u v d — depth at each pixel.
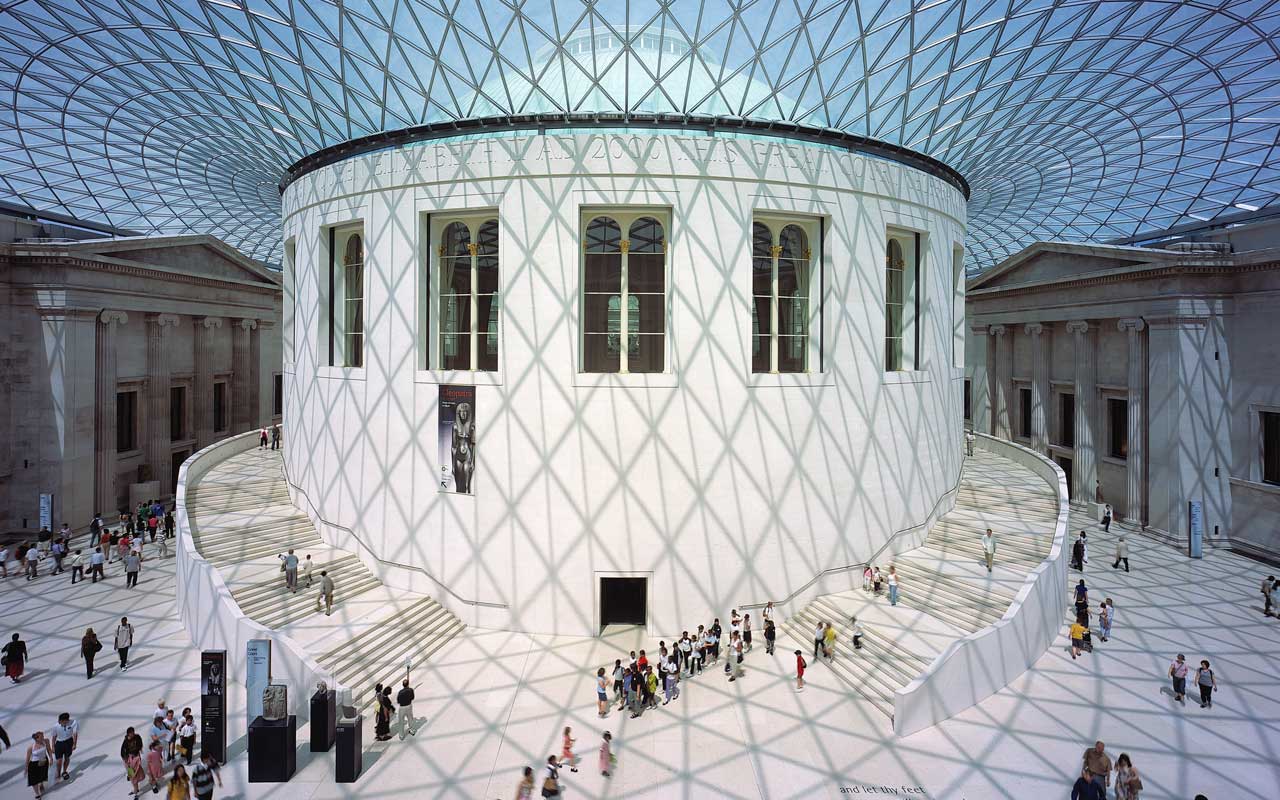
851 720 16.23
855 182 22.67
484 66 21.28
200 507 26.94
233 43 22.72
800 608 21.80
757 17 20.41
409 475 22.22
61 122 30.97
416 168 21.83
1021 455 37.03
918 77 22.64
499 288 21.02
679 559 20.77
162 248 37.53
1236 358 31.34
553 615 20.77
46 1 22.00
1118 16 22.38
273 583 20.59
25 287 31.64
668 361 21.02
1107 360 36.44
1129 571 27.98
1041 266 40.44
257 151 29.19
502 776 13.97
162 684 17.69
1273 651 20.28
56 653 19.52
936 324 26.39
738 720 16.23
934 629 19.31
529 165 20.72
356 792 13.41
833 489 22.39
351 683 16.81
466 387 21.20
